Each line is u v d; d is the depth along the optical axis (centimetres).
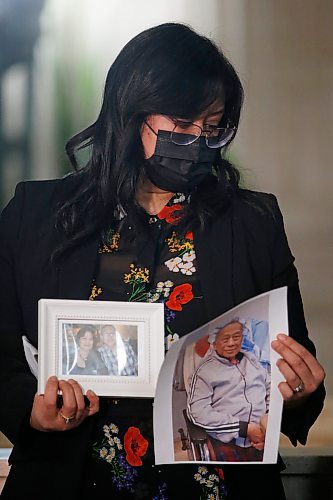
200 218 439
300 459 606
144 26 1426
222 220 445
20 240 445
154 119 428
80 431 411
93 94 1451
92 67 1445
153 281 432
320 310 1352
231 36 1420
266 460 403
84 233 435
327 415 1017
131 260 435
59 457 411
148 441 414
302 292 1380
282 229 457
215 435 403
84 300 417
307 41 1435
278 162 1438
